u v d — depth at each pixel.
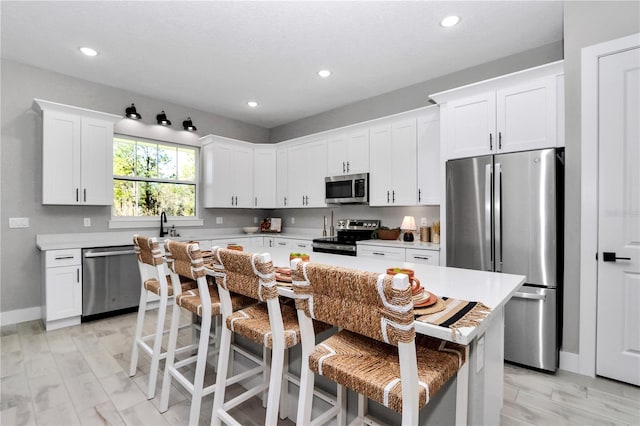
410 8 2.41
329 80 3.71
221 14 2.46
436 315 1.07
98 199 3.55
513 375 2.27
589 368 2.24
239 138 5.27
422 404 0.93
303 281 1.06
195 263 1.62
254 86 3.87
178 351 2.05
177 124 4.50
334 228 4.73
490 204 2.57
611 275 2.16
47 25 2.60
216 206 4.57
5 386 2.08
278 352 1.32
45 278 3.02
